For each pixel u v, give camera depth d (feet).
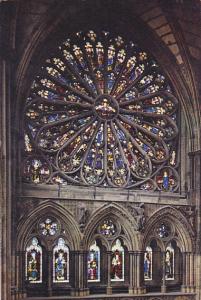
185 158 162.40
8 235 132.46
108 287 151.33
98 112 157.17
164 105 163.63
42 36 148.05
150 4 154.10
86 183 152.15
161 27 158.40
